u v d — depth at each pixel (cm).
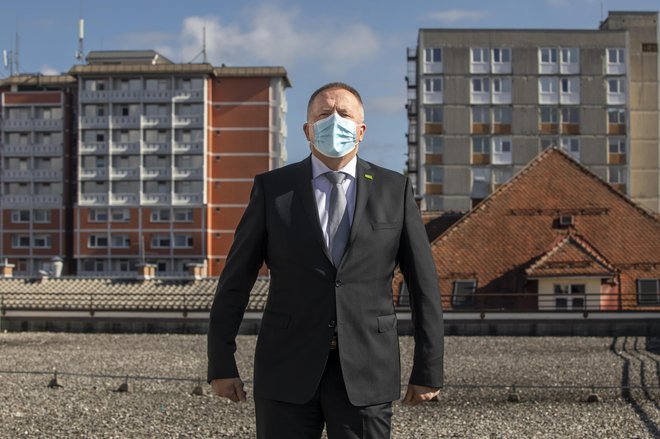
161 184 8988
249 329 3706
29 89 9588
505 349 2928
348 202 483
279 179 491
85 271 9006
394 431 1214
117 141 9038
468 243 4338
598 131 8831
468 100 8800
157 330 3850
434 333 476
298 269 471
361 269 471
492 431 1220
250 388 1739
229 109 9019
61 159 9269
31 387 1745
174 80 8975
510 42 8819
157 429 1243
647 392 1636
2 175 9281
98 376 1912
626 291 4231
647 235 4366
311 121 486
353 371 460
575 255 4119
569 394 1630
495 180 8769
